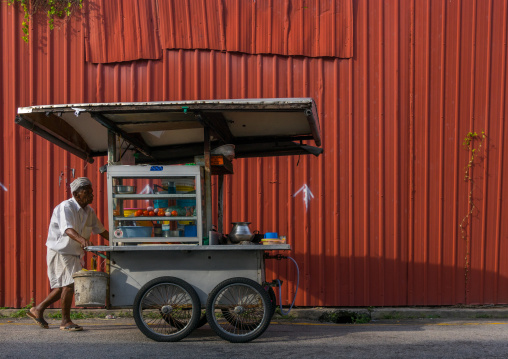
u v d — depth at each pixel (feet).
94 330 18.71
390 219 23.31
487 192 23.72
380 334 18.37
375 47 23.59
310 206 23.22
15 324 20.39
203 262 16.83
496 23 23.98
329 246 23.16
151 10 23.40
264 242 17.37
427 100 23.59
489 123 23.85
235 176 23.22
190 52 23.39
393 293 23.17
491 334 18.56
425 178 23.49
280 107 16.40
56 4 23.35
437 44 23.71
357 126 23.41
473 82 23.81
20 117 16.51
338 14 23.54
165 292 16.72
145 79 23.32
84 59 23.35
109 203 16.96
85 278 16.24
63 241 18.01
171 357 14.43
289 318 22.44
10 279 22.80
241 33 23.39
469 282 23.48
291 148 21.74
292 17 23.48
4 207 22.99
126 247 16.20
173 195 17.19
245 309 16.63
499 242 23.72
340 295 23.04
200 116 16.72
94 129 19.67
